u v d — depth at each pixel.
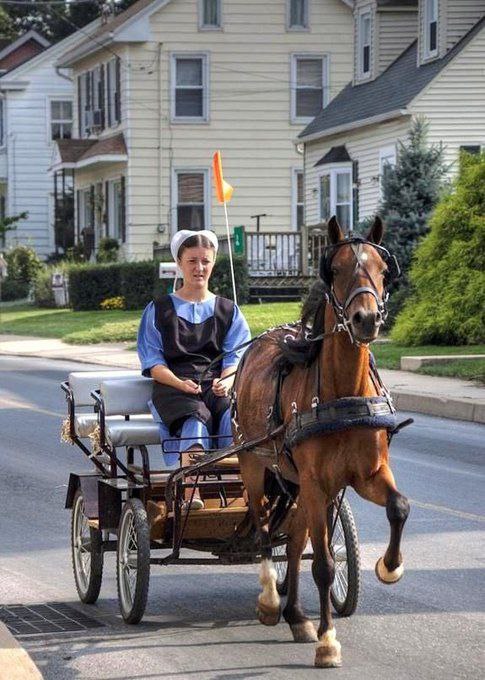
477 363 21.34
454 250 25.00
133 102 44.69
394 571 6.80
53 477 13.38
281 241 38.22
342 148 38.03
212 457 7.95
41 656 7.25
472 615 7.91
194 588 8.86
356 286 6.71
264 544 7.89
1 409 19.31
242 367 8.30
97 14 85.06
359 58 39.19
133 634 7.70
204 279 8.89
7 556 9.88
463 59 33.25
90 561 8.45
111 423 8.64
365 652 7.18
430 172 30.62
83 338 31.05
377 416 6.88
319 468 6.99
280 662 7.04
